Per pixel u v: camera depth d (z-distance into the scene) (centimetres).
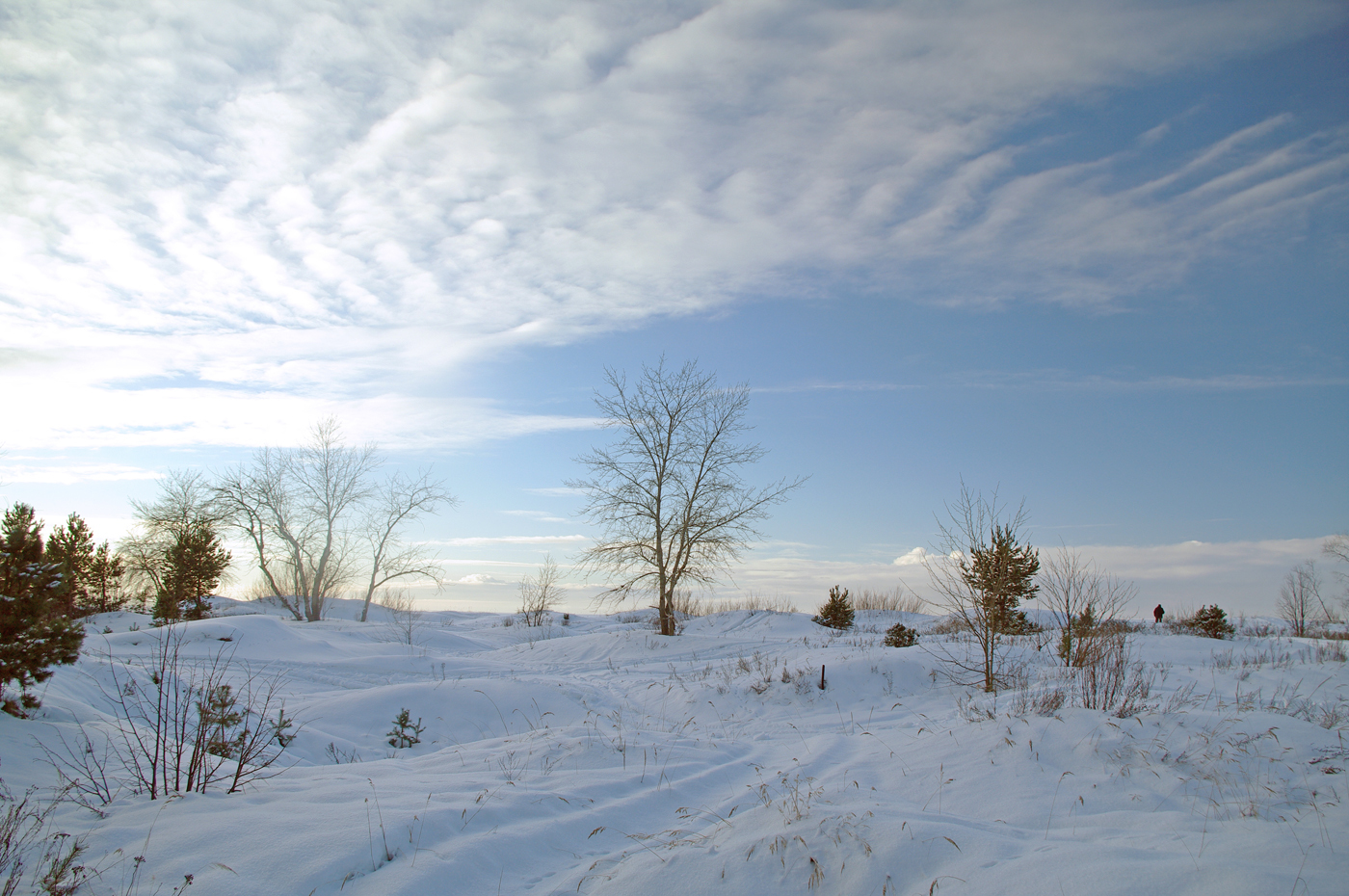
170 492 3656
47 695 872
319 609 3484
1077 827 536
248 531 3438
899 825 470
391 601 3962
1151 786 600
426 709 1234
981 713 954
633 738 893
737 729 1173
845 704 1319
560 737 874
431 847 484
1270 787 582
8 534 824
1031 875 403
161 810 529
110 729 812
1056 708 855
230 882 417
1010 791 630
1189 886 374
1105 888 379
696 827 562
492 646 2783
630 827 575
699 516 2708
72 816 518
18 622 777
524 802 587
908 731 934
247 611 3647
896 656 1504
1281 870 390
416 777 688
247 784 638
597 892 436
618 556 2748
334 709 1219
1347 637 1909
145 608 3519
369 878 436
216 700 757
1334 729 749
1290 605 3108
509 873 473
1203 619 2070
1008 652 1554
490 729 1193
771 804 546
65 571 853
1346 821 499
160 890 408
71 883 409
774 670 1512
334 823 503
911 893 407
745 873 439
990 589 1287
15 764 638
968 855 439
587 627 3472
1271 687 1071
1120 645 1018
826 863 439
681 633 2775
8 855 441
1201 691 1077
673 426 2786
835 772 757
